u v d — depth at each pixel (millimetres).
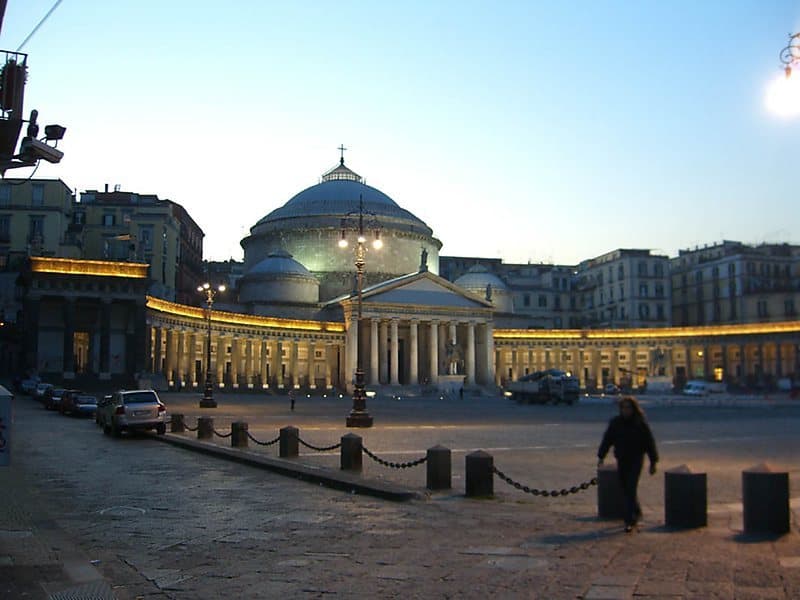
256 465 24156
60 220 90250
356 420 41750
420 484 19938
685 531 13305
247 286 125000
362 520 15047
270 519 15227
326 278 129250
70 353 77500
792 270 137125
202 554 12234
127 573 11039
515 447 30172
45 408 59156
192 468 24031
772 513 12961
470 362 121375
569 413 60875
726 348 123062
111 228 99438
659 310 143750
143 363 81125
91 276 78750
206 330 100438
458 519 15055
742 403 79312
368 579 10570
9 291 88062
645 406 73812
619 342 132500
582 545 12391
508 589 9906
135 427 36094
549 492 16875
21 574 10641
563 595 9555
